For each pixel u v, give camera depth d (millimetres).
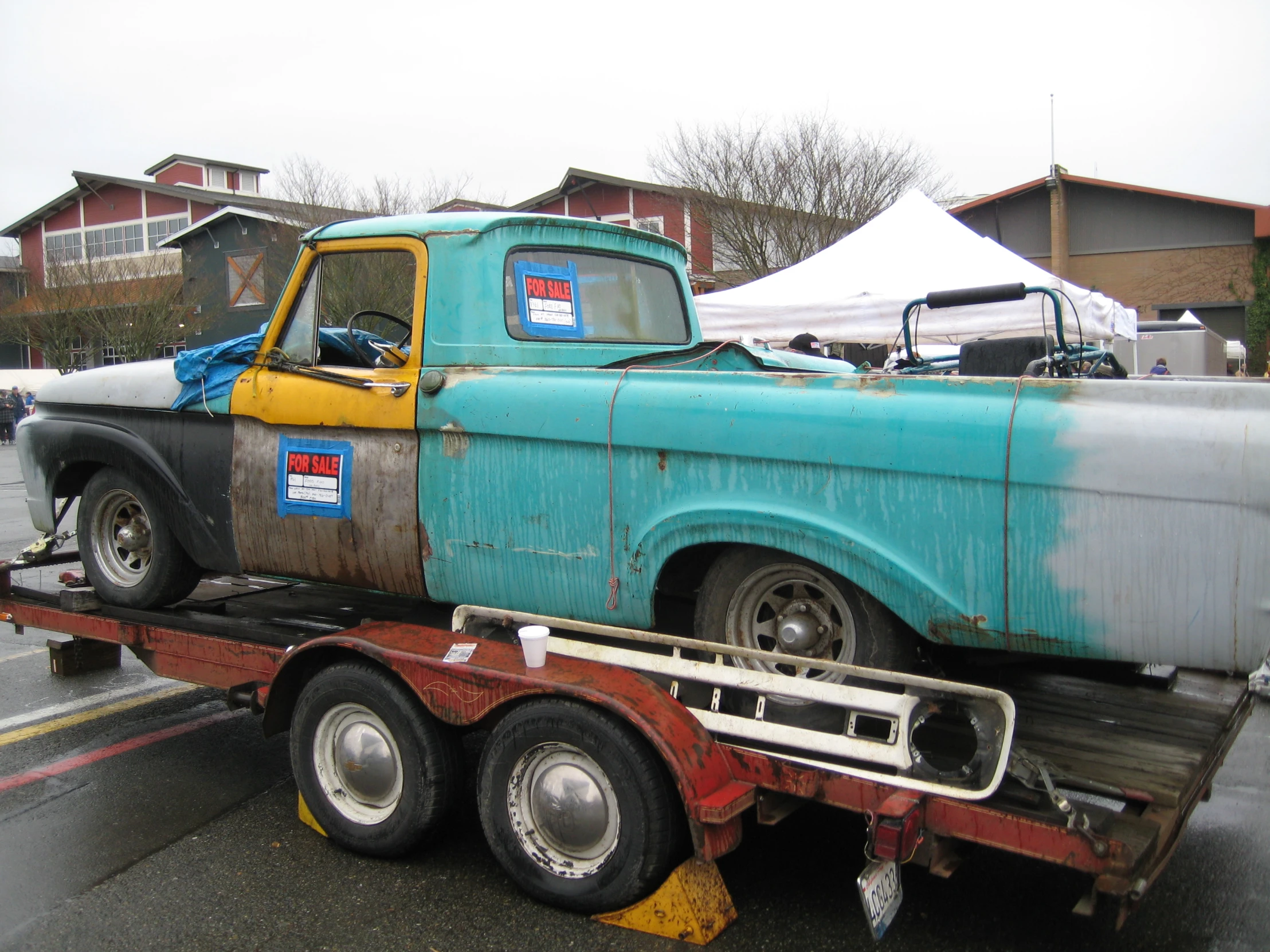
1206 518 2568
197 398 4301
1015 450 2764
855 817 3926
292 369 4070
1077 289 8758
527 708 3180
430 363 3758
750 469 3152
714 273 22328
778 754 3156
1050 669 3771
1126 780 2848
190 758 4680
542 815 3223
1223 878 3514
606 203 25922
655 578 3326
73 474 5051
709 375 3291
